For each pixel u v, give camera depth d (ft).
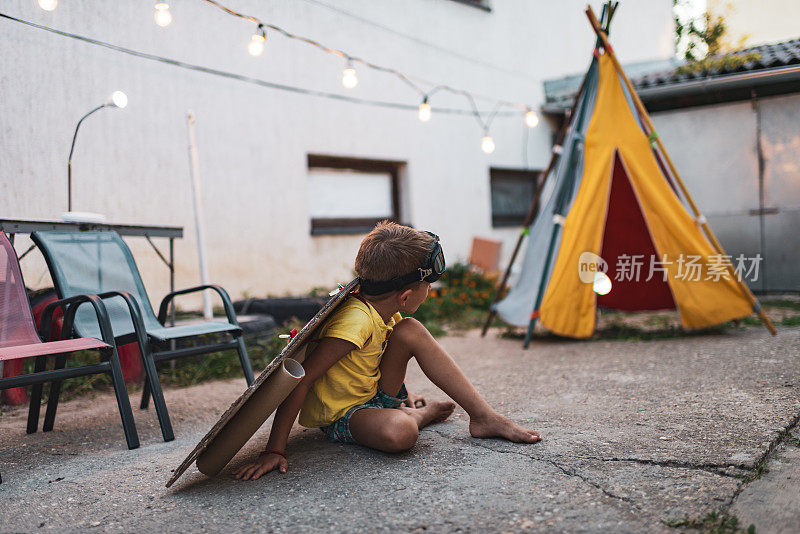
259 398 6.86
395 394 8.30
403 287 7.61
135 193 17.12
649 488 6.40
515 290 18.21
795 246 23.58
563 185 15.87
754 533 5.39
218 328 9.99
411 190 25.32
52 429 10.17
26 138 15.01
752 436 7.82
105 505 6.77
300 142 21.22
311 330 7.16
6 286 9.83
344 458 7.77
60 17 15.60
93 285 10.64
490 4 29.22
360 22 23.17
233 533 5.91
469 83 28.02
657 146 15.74
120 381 8.86
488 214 28.89
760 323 17.29
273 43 20.38
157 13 12.99
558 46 33.53
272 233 20.40
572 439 8.11
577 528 5.59
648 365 12.77
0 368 10.91
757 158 23.98
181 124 18.10
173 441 9.18
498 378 12.53
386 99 24.26
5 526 6.32
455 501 6.32
